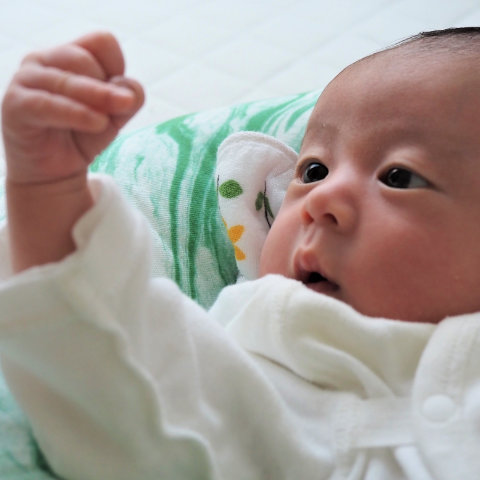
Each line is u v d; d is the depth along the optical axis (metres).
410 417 0.55
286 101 1.00
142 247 0.44
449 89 0.65
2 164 1.09
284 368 0.62
